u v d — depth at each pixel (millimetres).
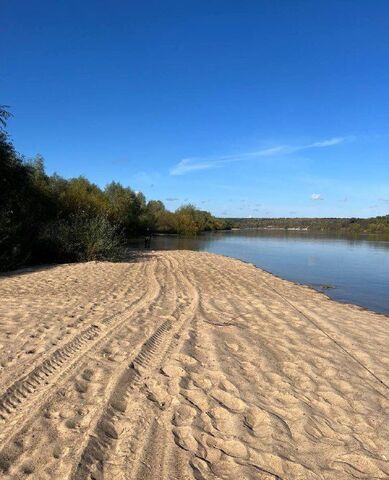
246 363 5926
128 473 3312
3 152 20391
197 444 3801
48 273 15156
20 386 4688
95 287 12094
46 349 5930
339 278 21734
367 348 7180
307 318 9375
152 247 40031
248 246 48781
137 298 10391
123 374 5137
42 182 31594
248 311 9719
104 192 51188
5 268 15883
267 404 4691
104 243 21266
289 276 22031
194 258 25203
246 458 3645
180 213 84000
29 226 19281
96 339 6535
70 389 4680
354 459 3730
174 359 5820
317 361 6262
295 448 3846
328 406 4762
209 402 4617
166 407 4441
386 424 4418
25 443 3615
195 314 8828
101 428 3908
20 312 8219
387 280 21234
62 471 3266
